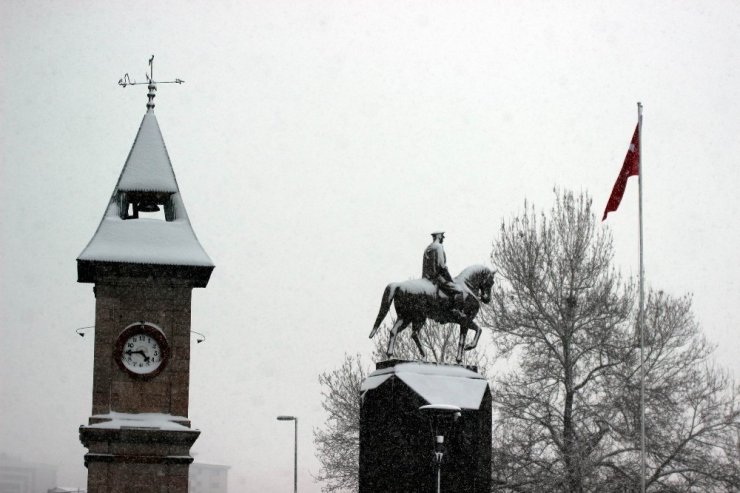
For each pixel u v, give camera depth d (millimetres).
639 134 52906
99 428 57906
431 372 48312
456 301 49062
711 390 66125
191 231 61812
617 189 53469
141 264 59781
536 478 63719
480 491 47750
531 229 68562
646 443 64000
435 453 45406
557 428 65312
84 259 59344
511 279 67875
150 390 59500
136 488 58062
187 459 58406
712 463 64250
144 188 62594
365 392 49219
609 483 63594
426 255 49625
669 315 67000
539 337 66812
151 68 65000
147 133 64062
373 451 48250
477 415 48000
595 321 66625
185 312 60406
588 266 67625
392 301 49250
